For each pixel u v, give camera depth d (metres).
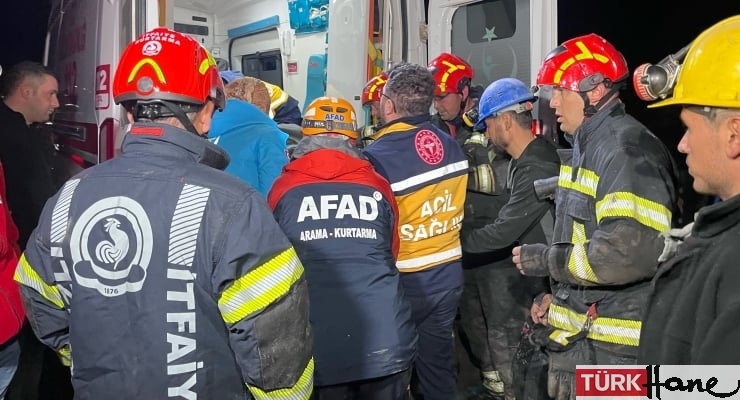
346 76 4.38
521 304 3.19
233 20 6.30
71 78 3.91
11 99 3.24
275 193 2.20
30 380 2.74
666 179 1.94
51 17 4.71
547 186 2.63
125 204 1.39
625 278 1.87
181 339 1.37
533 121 3.38
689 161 1.31
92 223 1.40
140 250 1.37
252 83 3.15
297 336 1.42
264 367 1.38
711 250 1.20
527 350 2.54
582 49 2.12
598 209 1.97
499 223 2.94
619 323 1.97
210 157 1.51
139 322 1.37
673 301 1.28
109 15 3.27
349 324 2.09
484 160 3.37
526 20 3.53
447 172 2.71
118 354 1.38
